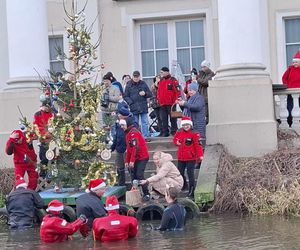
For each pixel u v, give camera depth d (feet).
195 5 66.44
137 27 68.44
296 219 36.58
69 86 44.24
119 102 43.83
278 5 64.64
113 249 30.89
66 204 40.93
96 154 43.57
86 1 63.00
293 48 65.10
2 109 52.54
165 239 32.68
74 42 44.37
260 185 40.88
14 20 53.16
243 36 49.08
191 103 47.16
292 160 43.11
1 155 52.01
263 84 48.21
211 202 40.52
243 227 34.83
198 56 67.21
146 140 50.42
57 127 43.32
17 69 53.11
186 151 42.14
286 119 49.44
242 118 48.37
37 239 35.06
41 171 45.24
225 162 44.55
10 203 39.88
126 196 40.52
